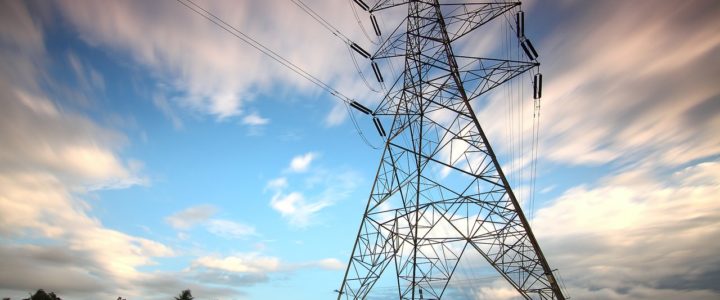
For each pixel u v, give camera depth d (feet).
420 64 92.53
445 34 95.35
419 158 85.66
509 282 74.95
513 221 78.23
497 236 78.43
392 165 88.63
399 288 79.10
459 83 90.84
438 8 97.50
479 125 85.15
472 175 82.53
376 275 80.53
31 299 199.62
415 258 80.38
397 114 91.66
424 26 97.09
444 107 88.99
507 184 79.10
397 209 84.43
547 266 72.33
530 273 74.23
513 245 77.00
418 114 89.10
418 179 84.53
